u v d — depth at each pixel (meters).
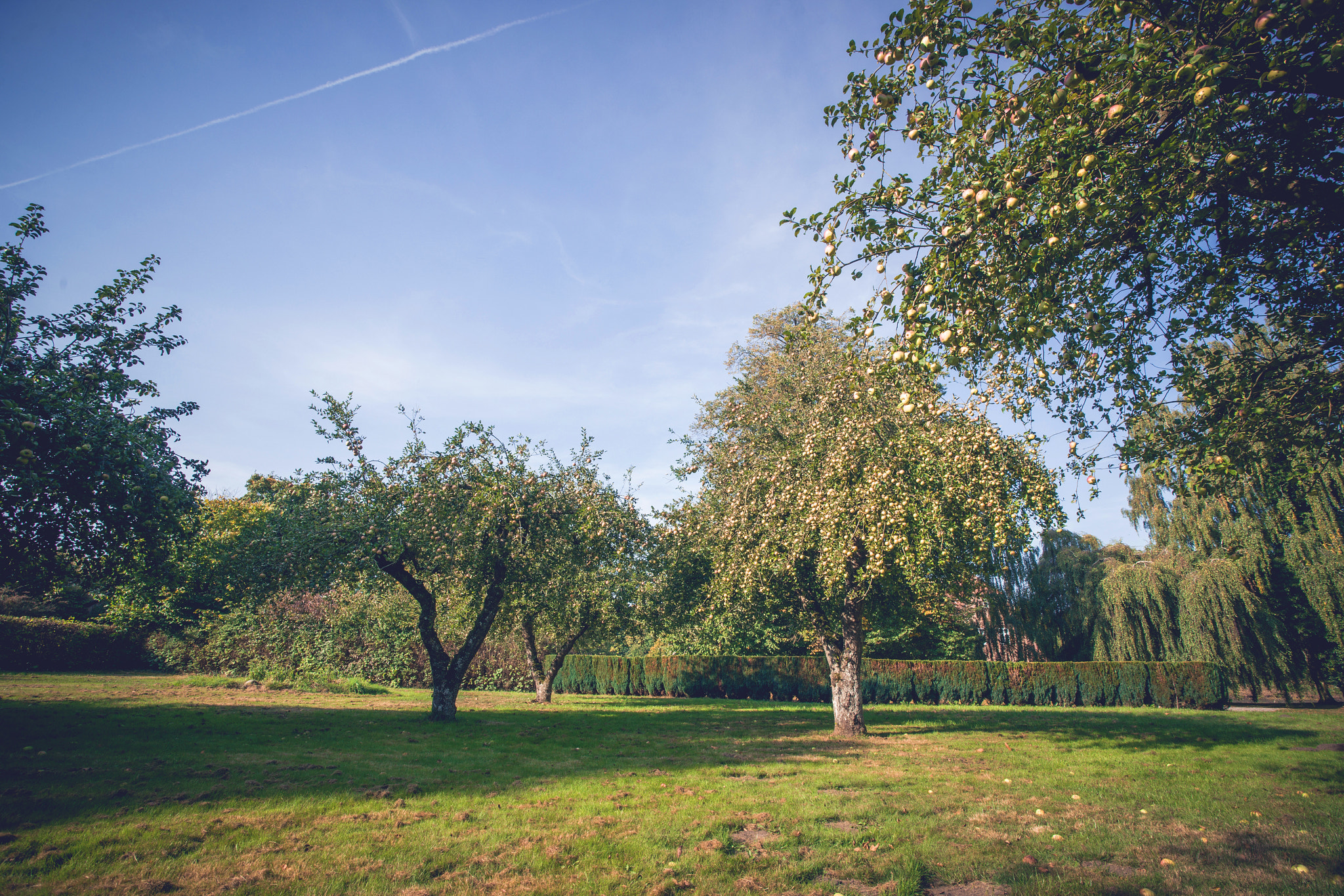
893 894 4.68
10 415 8.29
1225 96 5.43
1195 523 24.56
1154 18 5.75
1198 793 8.04
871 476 12.01
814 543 12.93
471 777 8.44
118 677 24.00
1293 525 22.55
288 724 12.79
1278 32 4.99
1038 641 28.36
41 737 9.55
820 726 15.80
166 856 5.05
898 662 26.95
